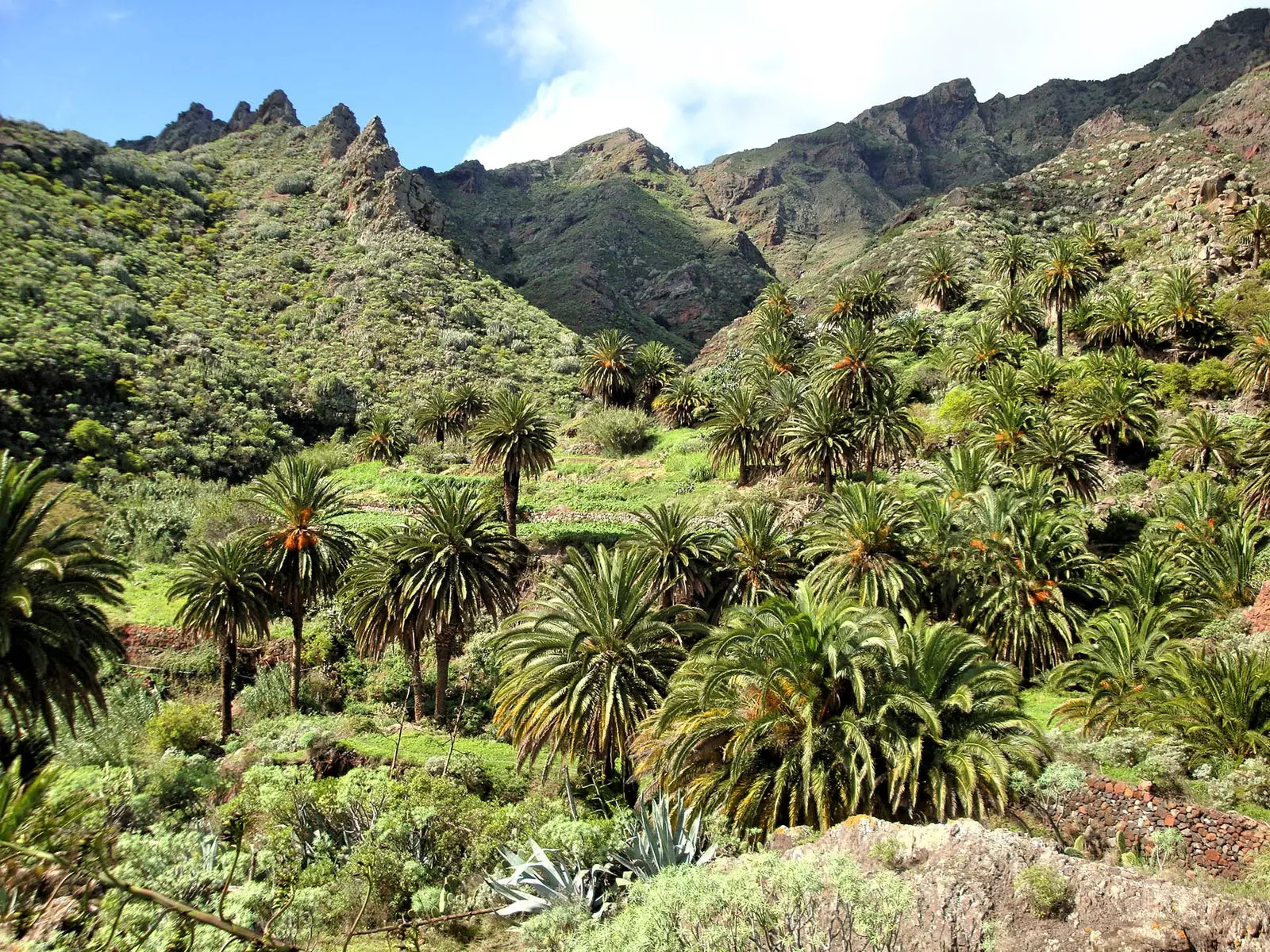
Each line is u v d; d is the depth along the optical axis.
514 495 44.12
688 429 71.19
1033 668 29.80
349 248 110.06
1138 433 48.03
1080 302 71.88
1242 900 7.30
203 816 18.39
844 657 15.48
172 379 71.69
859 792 14.01
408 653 35.28
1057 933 7.29
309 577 32.22
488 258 185.38
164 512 51.38
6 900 6.08
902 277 109.50
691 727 16.16
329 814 16.88
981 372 65.69
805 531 35.81
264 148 141.25
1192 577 31.39
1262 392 53.25
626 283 172.62
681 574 31.03
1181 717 19.59
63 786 8.95
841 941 7.03
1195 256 75.44
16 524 19.86
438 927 12.95
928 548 33.38
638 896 8.90
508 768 26.33
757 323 100.62
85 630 21.47
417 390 83.81
